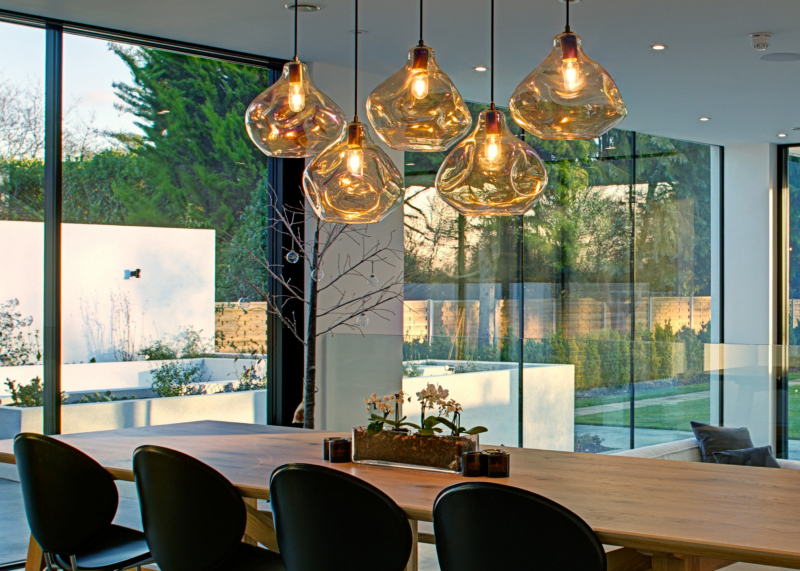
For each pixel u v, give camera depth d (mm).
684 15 4602
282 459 2994
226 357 5465
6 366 4559
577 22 4711
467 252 6641
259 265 5633
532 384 5695
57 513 2768
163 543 2602
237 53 5391
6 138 4566
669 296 8383
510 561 2035
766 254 8703
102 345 4898
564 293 7398
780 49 5258
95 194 4883
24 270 4621
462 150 2633
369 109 2584
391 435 2855
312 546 2307
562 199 7398
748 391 4828
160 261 5152
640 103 6809
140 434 3564
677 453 4996
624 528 2039
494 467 2641
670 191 8430
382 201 2855
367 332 5914
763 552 1860
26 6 4422
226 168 5480
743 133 8148
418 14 4555
